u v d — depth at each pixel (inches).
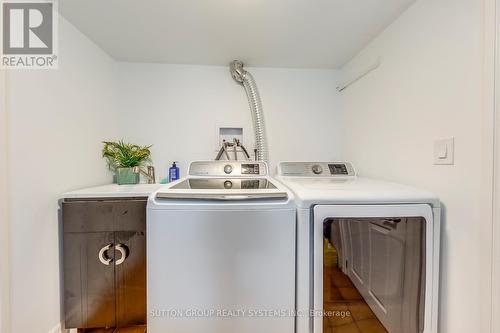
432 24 46.9
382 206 42.2
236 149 86.0
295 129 88.6
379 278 43.9
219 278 40.9
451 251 42.0
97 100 71.5
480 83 37.2
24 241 46.5
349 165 73.8
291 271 41.9
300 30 64.0
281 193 43.1
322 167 72.4
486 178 35.9
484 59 36.1
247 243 41.1
